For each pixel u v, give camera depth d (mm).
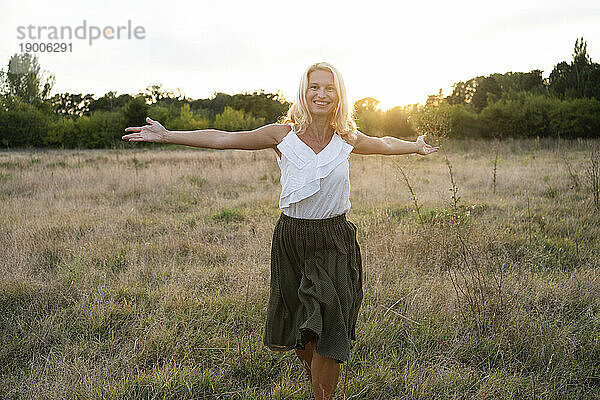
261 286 3998
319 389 2393
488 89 34031
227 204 7805
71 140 33219
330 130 2547
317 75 2441
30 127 32781
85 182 9773
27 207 7316
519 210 6879
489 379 2762
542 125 24656
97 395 2588
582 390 2697
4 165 13227
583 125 24078
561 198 7562
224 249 5219
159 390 2680
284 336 2590
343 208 2510
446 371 2834
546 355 2986
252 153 17812
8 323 3484
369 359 3037
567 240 5227
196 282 4238
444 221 5062
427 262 4609
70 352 3070
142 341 3188
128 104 34250
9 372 2922
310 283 2422
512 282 3936
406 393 2684
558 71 34969
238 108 47094
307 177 2375
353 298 2471
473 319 3361
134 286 4156
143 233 5984
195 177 10617
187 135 2467
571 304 3650
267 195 8586
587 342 3115
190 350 3100
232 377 2900
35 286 4086
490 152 16797
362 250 4828
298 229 2465
